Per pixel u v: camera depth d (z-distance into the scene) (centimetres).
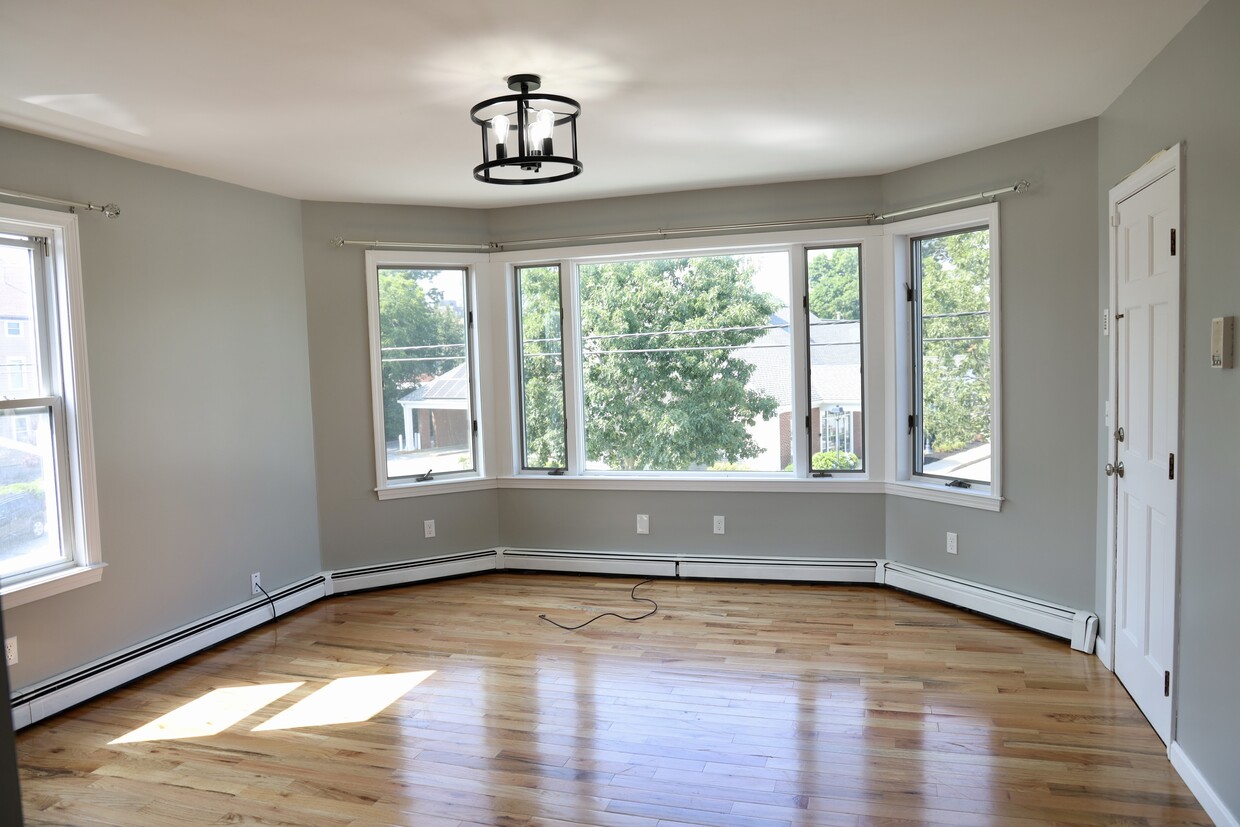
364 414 523
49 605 347
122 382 381
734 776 281
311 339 507
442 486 544
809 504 510
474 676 378
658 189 506
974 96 336
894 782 274
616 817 258
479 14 239
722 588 507
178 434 413
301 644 427
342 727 329
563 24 248
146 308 396
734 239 505
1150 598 309
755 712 331
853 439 506
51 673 347
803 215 494
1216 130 242
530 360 558
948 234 456
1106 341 366
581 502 549
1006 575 427
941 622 431
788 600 478
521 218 545
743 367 524
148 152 380
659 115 350
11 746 120
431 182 461
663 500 535
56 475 355
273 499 477
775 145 407
